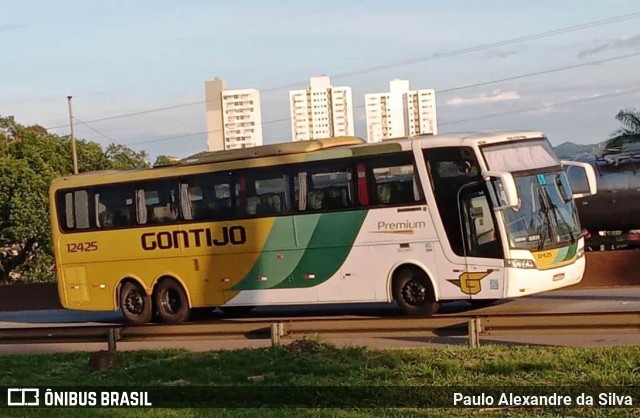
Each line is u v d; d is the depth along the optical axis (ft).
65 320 92.53
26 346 65.36
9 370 51.67
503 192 63.46
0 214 157.17
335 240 69.10
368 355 46.65
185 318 75.87
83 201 80.64
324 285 69.72
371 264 67.92
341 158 68.95
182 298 75.97
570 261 66.33
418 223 66.23
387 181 67.41
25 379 48.29
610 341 49.93
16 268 163.32
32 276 158.61
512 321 46.42
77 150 176.24
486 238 63.93
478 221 64.28
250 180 72.64
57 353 57.16
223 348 57.52
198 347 59.26
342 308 80.84
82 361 53.21
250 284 72.64
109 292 79.36
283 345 50.06
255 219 72.28
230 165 73.46
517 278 63.21
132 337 54.60
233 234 73.20
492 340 52.49
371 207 67.87
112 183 79.15
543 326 45.73
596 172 95.40
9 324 91.97
